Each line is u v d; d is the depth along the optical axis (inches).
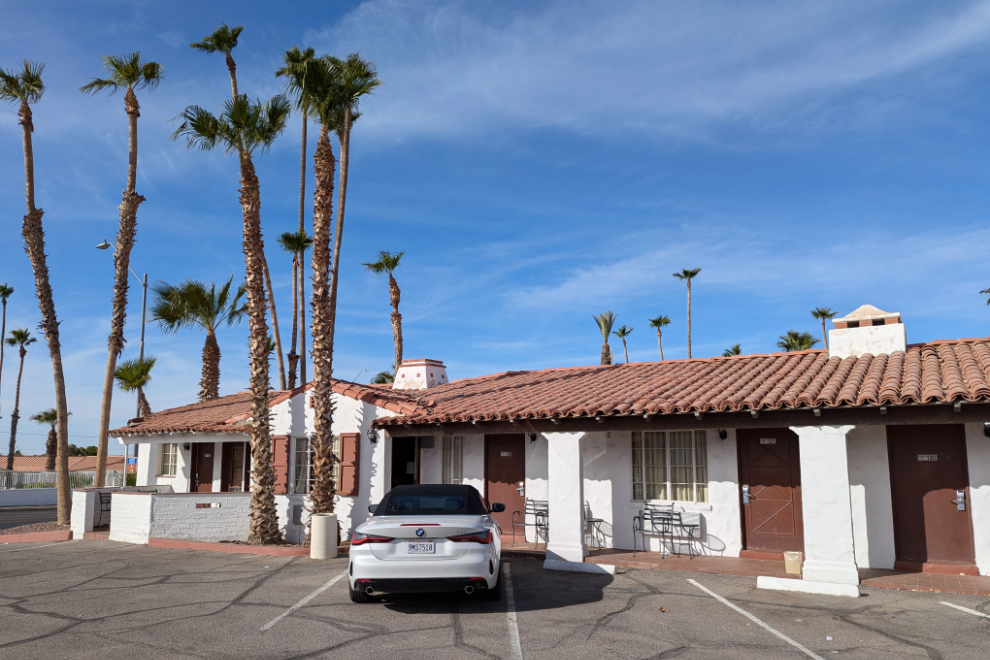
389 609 316.8
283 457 620.7
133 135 795.4
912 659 244.1
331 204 577.3
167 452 830.5
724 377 503.2
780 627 286.5
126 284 781.3
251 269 587.5
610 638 268.8
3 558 487.5
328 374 559.2
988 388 340.5
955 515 400.2
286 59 773.3
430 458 601.9
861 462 425.7
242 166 590.6
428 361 756.6
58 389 740.0
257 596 346.3
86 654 247.1
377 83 616.7
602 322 2034.9
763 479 461.1
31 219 749.3
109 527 652.7
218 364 1085.8
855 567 359.3
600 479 514.3
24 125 754.2
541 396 537.6
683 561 441.7
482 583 304.3
